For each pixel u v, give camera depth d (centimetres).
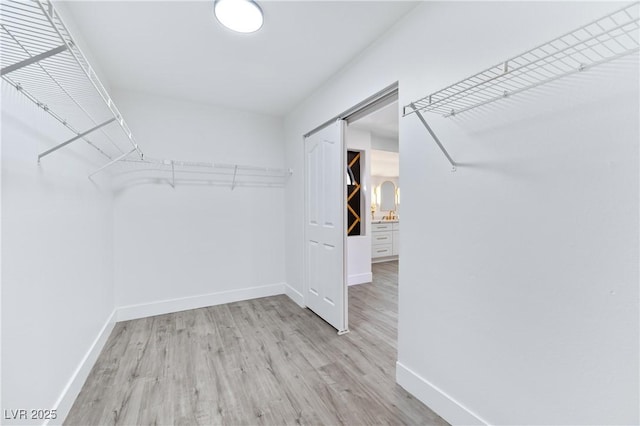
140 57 204
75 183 164
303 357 201
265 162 335
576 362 95
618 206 85
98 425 138
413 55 156
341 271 241
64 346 146
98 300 207
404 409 150
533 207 105
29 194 116
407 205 163
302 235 302
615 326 87
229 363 193
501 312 117
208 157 302
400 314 169
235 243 320
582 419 94
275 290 345
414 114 156
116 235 262
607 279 88
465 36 127
